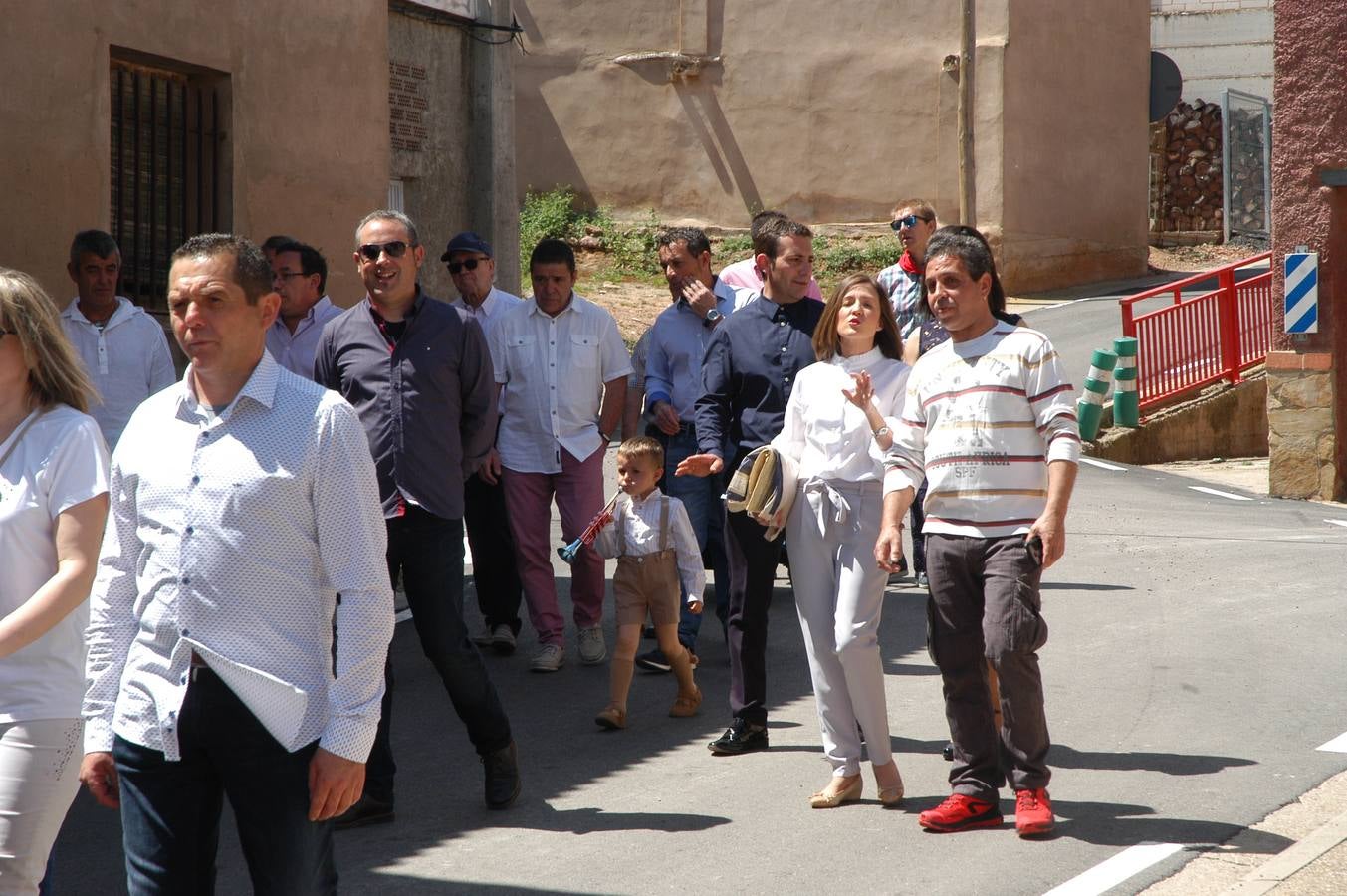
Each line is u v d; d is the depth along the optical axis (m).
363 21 11.61
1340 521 12.66
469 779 6.25
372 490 3.53
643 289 29.92
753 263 9.06
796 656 8.16
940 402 5.34
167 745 3.43
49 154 8.89
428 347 5.94
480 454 6.20
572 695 7.55
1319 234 14.01
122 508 3.60
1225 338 19.59
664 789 6.01
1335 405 14.15
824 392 5.75
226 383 3.55
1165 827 5.34
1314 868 4.87
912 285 8.77
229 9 10.24
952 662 5.36
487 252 8.59
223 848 5.48
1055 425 5.14
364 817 5.63
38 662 3.80
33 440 3.86
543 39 33.38
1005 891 4.78
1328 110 13.77
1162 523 12.48
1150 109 20.64
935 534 5.34
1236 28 37.28
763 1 32.16
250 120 10.48
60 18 8.94
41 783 3.80
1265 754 6.20
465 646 5.75
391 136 13.66
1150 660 7.76
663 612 6.96
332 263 11.30
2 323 3.85
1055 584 9.75
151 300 10.01
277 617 3.46
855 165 31.78
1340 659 7.71
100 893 5.04
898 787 5.71
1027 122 30.92
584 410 8.10
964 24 30.08
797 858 5.16
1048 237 31.58
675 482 8.04
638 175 33.06
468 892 4.94
